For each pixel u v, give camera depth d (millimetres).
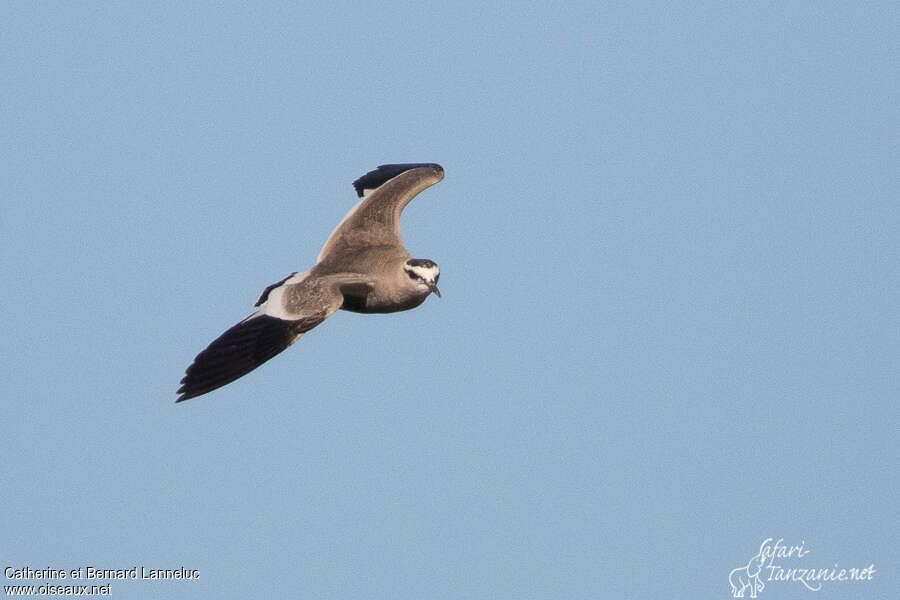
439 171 21609
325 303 17266
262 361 16672
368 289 18547
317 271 18531
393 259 19250
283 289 17547
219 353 16516
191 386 16203
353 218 20328
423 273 18766
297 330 16984
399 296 19000
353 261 19094
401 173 21688
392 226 20344
